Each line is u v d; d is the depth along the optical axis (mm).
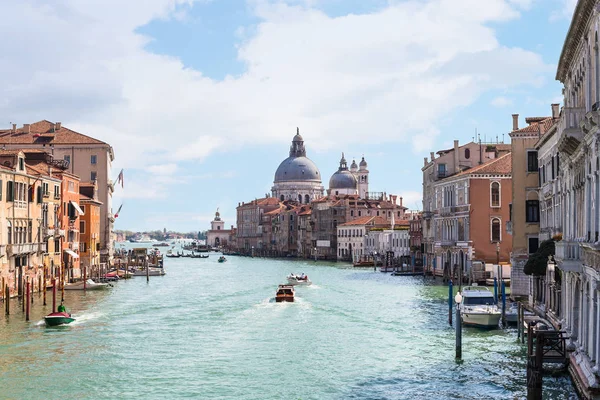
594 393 25859
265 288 85312
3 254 58906
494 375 34875
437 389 32469
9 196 60344
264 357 39656
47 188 71562
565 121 28656
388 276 105625
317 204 191875
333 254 180750
